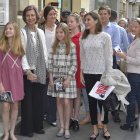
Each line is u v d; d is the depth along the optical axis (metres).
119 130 7.00
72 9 14.38
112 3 17.72
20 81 5.98
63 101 6.57
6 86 5.89
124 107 6.41
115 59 7.21
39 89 6.55
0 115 6.79
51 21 6.99
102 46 6.11
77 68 6.72
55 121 7.13
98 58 6.12
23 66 6.07
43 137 6.50
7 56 5.89
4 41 5.89
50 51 6.53
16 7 7.39
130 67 6.75
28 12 6.29
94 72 6.14
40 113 6.62
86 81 6.25
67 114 6.52
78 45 6.70
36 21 6.42
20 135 6.51
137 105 7.07
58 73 6.40
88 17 6.12
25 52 6.16
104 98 6.01
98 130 6.62
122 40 7.81
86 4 15.00
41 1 9.95
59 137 6.54
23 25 7.58
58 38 6.37
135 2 29.23
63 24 6.41
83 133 6.80
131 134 6.80
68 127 6.57
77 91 6.90
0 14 6.89
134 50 6.62
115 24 7.69
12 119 6.14
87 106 7.29
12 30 5.86
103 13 7.24
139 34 6.61
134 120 6.98
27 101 6.39
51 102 7.07
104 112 6.46
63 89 6.39
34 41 6.31
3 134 6.27
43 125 7.06
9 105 6.05
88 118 7.38
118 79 6.19
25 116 6.43
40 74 6.34
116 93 6.22
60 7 12.72
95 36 6.13
